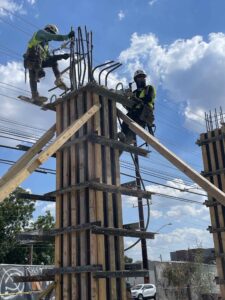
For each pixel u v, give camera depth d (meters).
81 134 5.66
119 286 5.33
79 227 5.24
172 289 21.25
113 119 5.99
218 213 9.75
